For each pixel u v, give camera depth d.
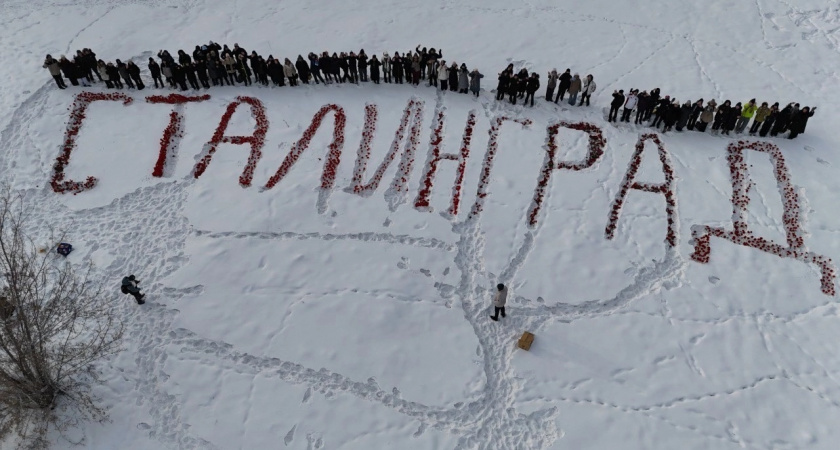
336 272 18.30
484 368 16.38
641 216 19.88
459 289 18.05
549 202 20.25
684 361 16.53
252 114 23.09
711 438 15.13
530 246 19.12
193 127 22.58
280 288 17.89
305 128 22.56
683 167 21.36
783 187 20.75
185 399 15.59
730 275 18.34
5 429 14.34
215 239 18.98
